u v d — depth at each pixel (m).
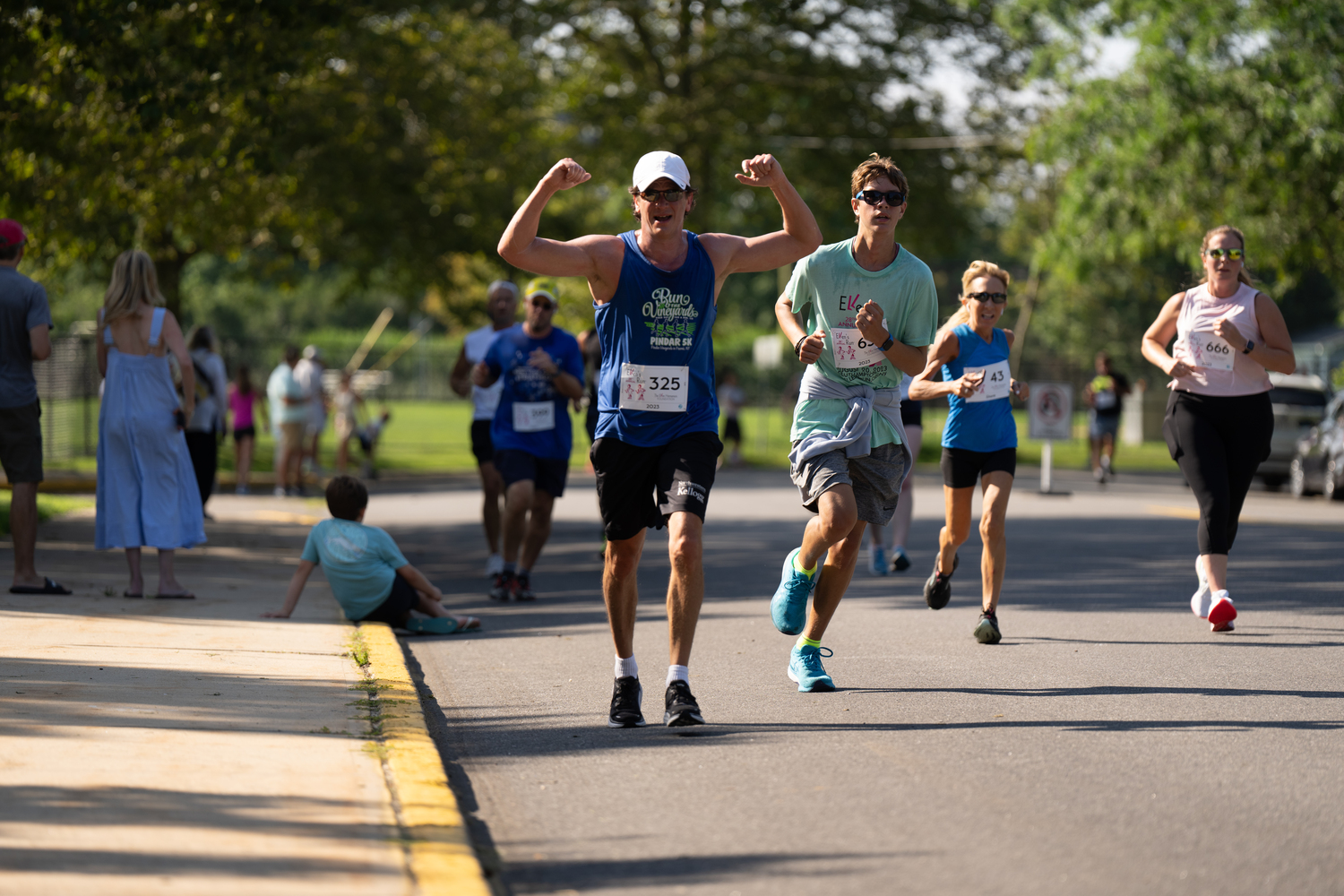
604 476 16.86
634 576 17.30
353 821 12.12
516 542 30.33
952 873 11.53
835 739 16.33
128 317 26.73
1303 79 70.88
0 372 26.55
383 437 131.38
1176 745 15.91
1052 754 15.50
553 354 30.45
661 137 100.25
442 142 72.94
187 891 10.17
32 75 40.69
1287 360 23.62
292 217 68.94
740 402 101.44
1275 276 82.19
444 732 17.19
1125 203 77.50
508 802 13.93
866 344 18.36
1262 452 24.17
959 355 23.36
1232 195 75.81
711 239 16.64
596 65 105.44
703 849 12.27
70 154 44.25
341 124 64.81
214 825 11.82
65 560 34.16
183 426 27.03
